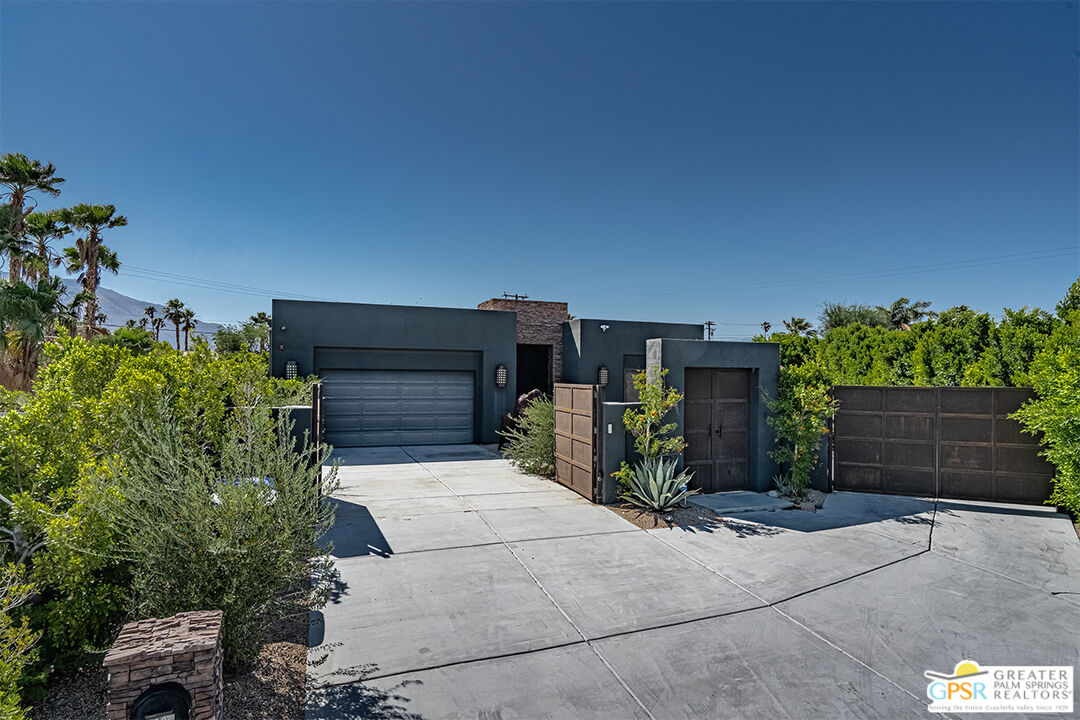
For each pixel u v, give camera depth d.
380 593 5.08
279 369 14.65
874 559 6.13
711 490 9.33
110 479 3.78
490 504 8.52
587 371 18.81
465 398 16.78
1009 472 8.73
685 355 8.88
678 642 4.23
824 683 3.70
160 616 3.42
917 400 9.20
